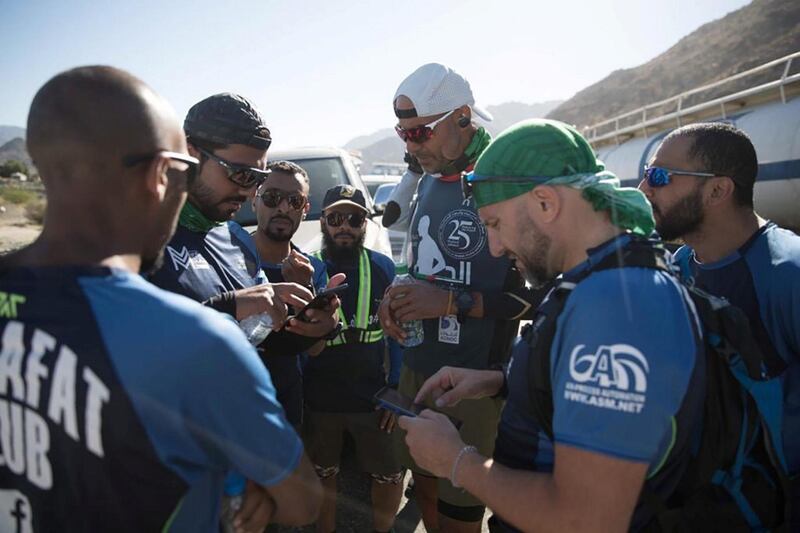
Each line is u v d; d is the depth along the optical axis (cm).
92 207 84
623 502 92
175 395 79
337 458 251
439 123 200
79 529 84
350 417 245
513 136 114
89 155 82
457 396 153
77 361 79
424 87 197
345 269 255
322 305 195
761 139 595
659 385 91
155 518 83
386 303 206
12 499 87
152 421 78
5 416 85
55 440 81
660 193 171
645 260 103
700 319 113
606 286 99
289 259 227
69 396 79
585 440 92
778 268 157
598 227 110
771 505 113
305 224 421
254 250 202
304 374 247
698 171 163
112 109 82
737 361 111
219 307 151
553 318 107
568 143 111
